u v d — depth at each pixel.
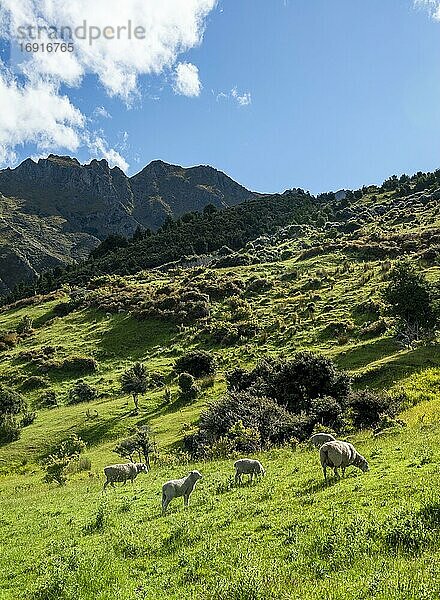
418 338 67.62
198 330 99.19
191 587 10.94
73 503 24.95
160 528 16.33
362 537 11.66
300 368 50.59
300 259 141.25
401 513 12.70
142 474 32.22
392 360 57.56
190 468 31.02
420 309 68.06
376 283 102.56
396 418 37.75
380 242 136.00
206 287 121.44
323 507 15.12
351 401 42.16
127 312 117.25
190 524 16.02
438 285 81.50
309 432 39.09
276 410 42.75
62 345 103.69
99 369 91.19
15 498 33.62
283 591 9.64
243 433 37.38
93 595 11.26
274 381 51.66
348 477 18.39
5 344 108.75
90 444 56.97
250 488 20.20
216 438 41.56
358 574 9.76
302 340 82.75
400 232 144.75
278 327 91.38
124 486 27.83
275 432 38.97
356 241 142.38
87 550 15.16
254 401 45.19
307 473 21.06
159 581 11.67
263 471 22.28
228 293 118.19
